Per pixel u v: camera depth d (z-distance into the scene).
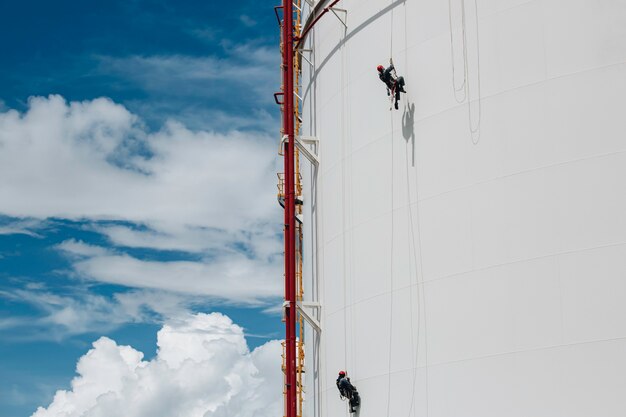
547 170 27.08
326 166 35.41
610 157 26.20
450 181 29.16
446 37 30.33
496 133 28.28
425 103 30.45
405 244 30.25
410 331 29.45
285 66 37.38
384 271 30.92
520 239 27.16
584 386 25.23
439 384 28.16
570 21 27.64
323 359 34.41
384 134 32.00
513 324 26.77
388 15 32.72
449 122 29.59
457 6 30.19
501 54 28.69
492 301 27.36
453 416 27.58
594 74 26.94
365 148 32.78
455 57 29.91
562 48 27.59
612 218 25.80
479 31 29.38
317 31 37.50
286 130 36.44
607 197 26.00
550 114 27.38
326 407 33.81
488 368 27.03
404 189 30.69
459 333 27.94
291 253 35.22
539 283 26.55
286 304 34.69
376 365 30.64
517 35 28.50
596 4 27.33
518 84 28.14
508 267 27.22
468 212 28.47
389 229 31.02
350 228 33.03
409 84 31.16
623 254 25.45
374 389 30.56
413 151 30.58
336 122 34.94
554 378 25.73
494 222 27.78
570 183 26.61
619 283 25.34
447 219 29.00
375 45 33.09
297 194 39.19
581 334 25.56
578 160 26.62
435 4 30.91
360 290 31.98
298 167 39.38
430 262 29.22
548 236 26.66
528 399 26.06
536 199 27.09
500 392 26.64
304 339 38.25
